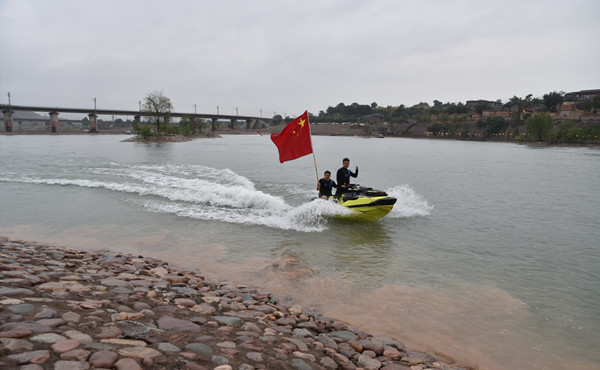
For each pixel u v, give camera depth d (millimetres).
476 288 7109
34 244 8836
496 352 5078
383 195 12242
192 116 122250
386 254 9000
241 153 44875
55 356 2973
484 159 42375
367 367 4301
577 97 157000
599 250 9430
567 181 22719
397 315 6039
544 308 6344
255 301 6125
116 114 169125
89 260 7574
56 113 155750
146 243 9555
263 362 3693
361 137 172250
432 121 173875
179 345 3717
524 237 10539
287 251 9133
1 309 3781
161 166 26906
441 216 13016
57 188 17000
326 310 6195
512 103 170000
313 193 16938
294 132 13203
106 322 3984
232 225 11359
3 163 27891
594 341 5371
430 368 4469
